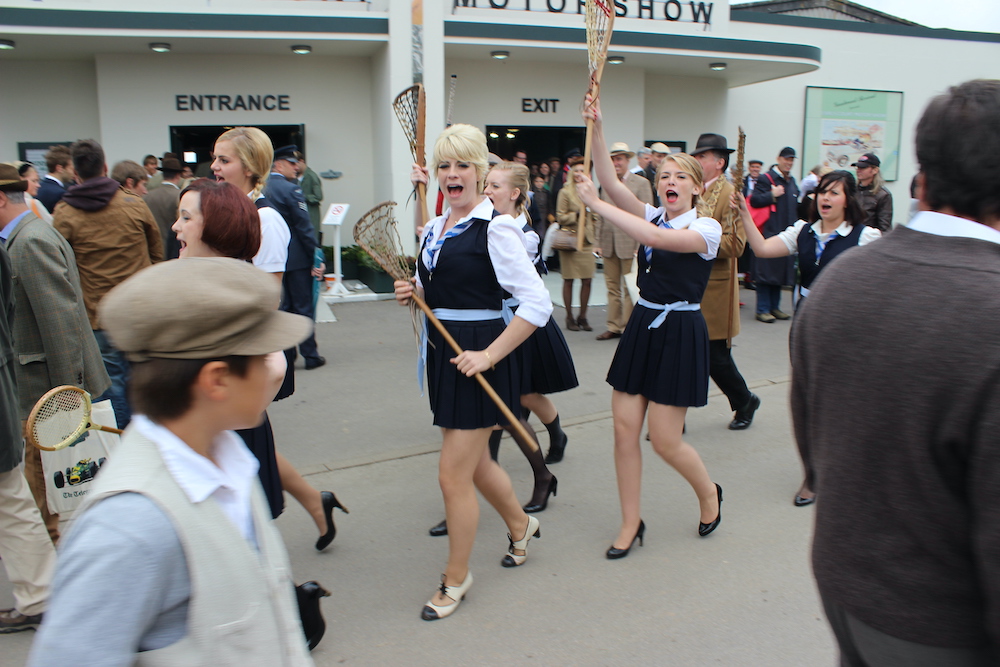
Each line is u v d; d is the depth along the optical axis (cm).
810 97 1455
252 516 134
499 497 339
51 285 330
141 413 123
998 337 124
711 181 504
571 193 822
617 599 328
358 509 417
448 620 313
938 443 132
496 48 1116
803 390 169
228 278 121
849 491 147
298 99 1171
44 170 1130
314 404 592
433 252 304
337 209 1008
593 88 345
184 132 1153
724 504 418
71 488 346
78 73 1127
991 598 126
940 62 1535
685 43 1143
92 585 107
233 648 119
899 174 1558
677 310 344
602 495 432
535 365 437
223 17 988
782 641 298
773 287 914
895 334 137
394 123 1050
